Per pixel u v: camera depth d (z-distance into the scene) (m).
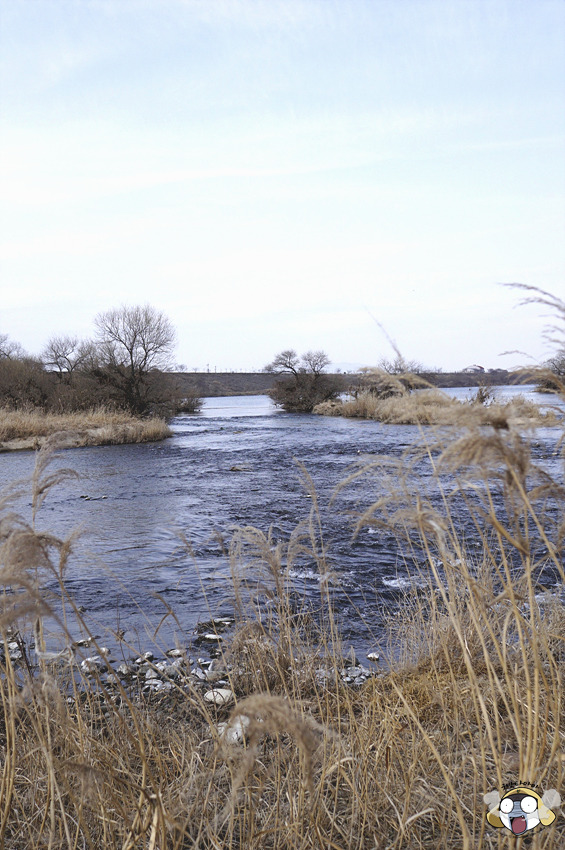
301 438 31.86
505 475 2.38
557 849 2.59
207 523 12.41
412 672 4.65
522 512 2.58
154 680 5.24
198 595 7.91
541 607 5.44
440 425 2.37
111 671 3.09
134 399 44.62
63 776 2.71
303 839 2.75
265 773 3.15
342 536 10.63
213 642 6.25
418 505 2.85
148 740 3.58
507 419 2.26
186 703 4.61
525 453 2.25
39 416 38.34
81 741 3.26
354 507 13.04
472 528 8.79
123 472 20.80
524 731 2.98
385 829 2.96
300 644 5.07
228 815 2.81
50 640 5.98
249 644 4.82
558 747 2.63
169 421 46.38
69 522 12.73
